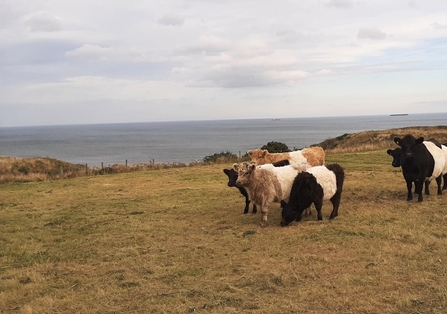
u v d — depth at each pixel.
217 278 6.62
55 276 7.26
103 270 7.39
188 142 117.62
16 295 6.39
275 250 7.86
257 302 5.61
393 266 6.58
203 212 11.82
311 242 8.20
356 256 7.22
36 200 15.77
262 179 9.84
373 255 7.23
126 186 18.44
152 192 16.16
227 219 10.80
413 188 13.71
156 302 5.80
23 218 12.44
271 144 30.89
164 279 6.74
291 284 6.20
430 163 11.52
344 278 6.17
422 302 5.30
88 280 6.92
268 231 9.34
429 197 12.21
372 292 5.69
